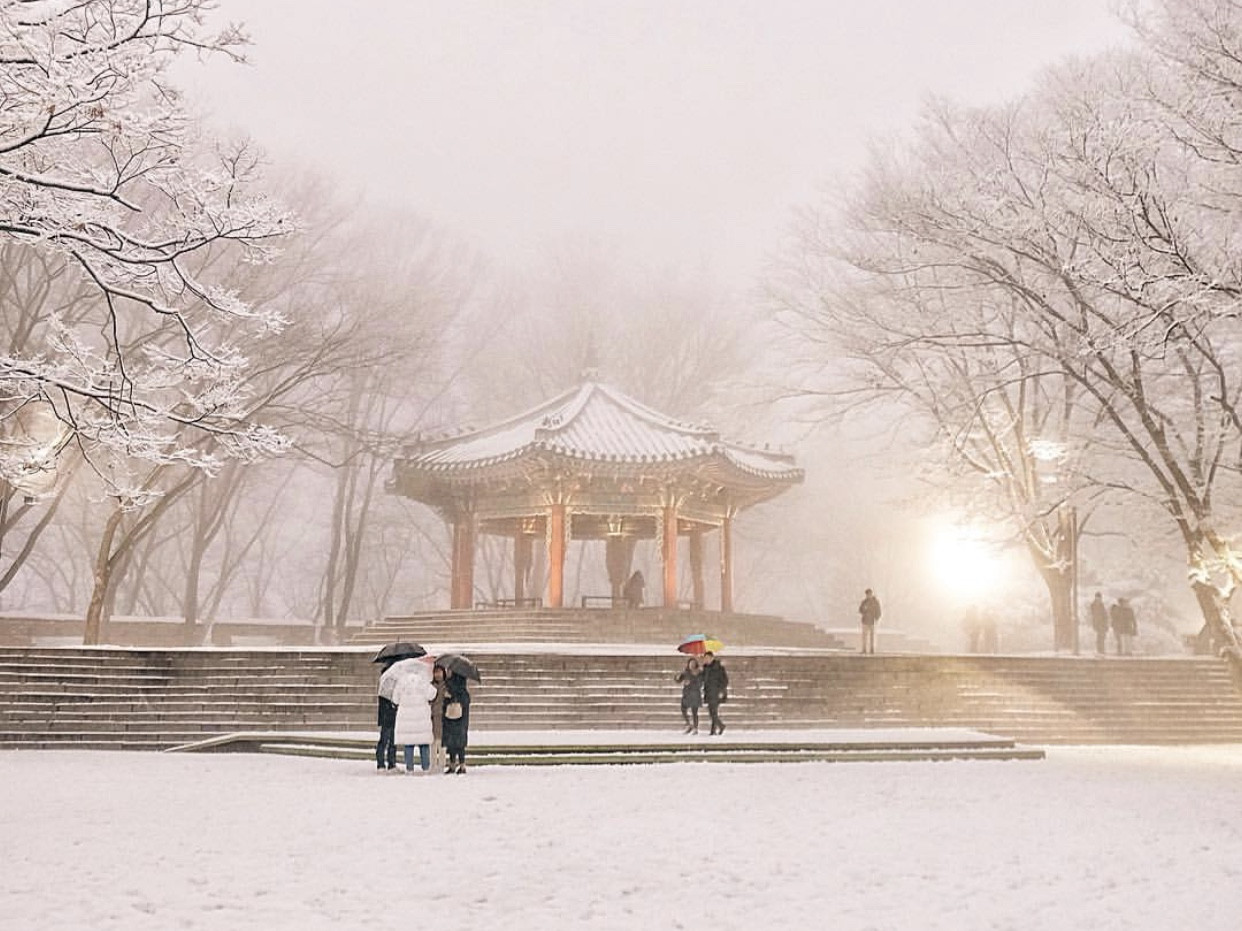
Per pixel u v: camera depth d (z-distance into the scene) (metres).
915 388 33.34
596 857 8.96
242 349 34.00
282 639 47.72
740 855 9.18
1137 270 19.47
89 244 14.26
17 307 30.38
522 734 20.69
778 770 16.86
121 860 8.51
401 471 36.06
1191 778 16.91
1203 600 25.45
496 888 7.72
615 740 19.05
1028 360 29.86
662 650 28.20
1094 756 21.56
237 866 8.31
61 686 22.50
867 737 20.47
